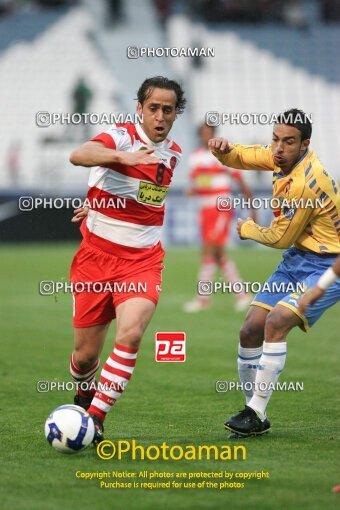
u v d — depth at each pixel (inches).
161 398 1056.2
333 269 719.1
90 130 3806.6
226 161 877.8
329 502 616.7
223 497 635.5
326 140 4217.5
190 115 4168.3
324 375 1209.4
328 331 1665.8
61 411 741.9
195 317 1820.9
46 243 3452.3
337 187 823.7
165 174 794.2
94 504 619.8
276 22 4574.3
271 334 813.9
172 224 3531.0
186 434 850.8
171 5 4552.2
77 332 815.1
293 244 846.5
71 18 4451.3
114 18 4436.5
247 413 820.6
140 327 762.8
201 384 1151.0
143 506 615.2
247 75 4367.6
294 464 721.0
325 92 4372.5
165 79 781.3
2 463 730.8
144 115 779.4
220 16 4539.9
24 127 4106.8
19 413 962.1
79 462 735.1
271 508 607.2
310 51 4500.5
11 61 4298.7
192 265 2842.0
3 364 1288.1
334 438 821.2
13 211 3405.5
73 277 811.4
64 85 4232.3
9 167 3855.8
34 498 632.4
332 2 4643.2
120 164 759.7
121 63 4293.8
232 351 1419.8
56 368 1256.8
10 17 4471.0
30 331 1599.4
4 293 2144.4
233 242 3720.5
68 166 3814.0
